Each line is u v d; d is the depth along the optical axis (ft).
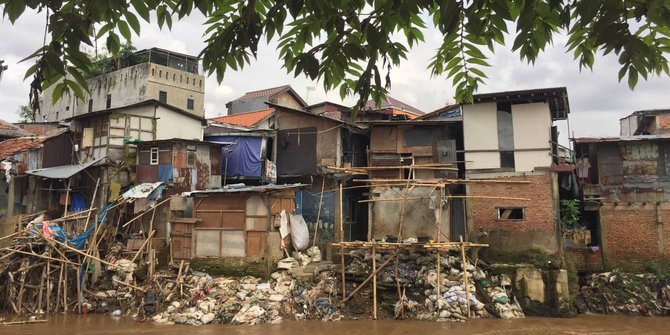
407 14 7.43
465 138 74.59
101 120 84.79
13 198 80.94
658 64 8.59
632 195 70.95
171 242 70.44
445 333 52.54
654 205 69.87
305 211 86.22
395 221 73.77
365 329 54.19
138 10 8.40
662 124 87.30
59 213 81.82
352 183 87.35
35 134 96.53
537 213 69.87
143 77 121.49
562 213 73.20
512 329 55.16
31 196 82.58
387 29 7.78
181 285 62.54
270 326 55.47
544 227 69.21
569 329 55.93
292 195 74.33
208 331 52.80
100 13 8.11
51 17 7.51
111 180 80.59
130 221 71.00
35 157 83.66
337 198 84.33
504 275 67.15
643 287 66.39
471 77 10.52
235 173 88.63
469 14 7.26
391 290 63.41
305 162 86.84
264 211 66.95
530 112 72.79
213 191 67.97
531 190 70.74
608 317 63.36
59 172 78.79
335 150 84.99
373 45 7.72
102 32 8.68
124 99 123.34
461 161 74.84
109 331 52.49
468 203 72.54
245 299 60.85
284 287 63.52
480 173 73.36
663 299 65.05
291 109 88.17
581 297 67.67
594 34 7.25
